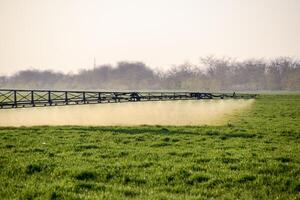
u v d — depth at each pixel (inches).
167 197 607.8
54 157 906.7
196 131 1406.3
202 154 948.0
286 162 863.1
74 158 890.1
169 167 808.3
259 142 1176.8
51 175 743.7
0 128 1483.8
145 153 955.3
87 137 1233.4
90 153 959.0
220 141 1187.9
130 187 669.3
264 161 879.7
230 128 1508.4
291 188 673.0
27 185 666.8
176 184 699.4
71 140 1168.8
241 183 704.4
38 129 1457.9
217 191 655.1
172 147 1064.8
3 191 634.8
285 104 3125.0
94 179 723.4
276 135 1332.4
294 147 1074.7
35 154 948.0
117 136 1259.2
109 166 812.6
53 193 613.9
